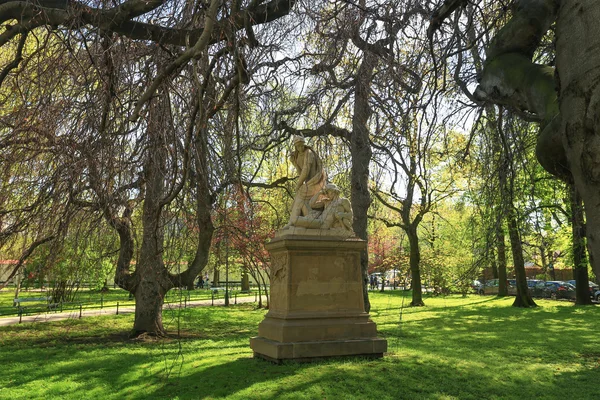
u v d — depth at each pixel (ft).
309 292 31.50
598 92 6.50
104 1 14.96
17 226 18.40
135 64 19.33
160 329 48.78
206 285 156.66
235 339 46.42
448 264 95.20
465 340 43.29
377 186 36.35
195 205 21.01
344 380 25.45
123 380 27.78
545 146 8.39
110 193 17.88
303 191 34.06
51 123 17.61
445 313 72.38
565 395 24.70
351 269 32.91
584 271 90.17
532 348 38.78
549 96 9.25
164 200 14.32
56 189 16.89
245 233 34.86
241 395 23.07
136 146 18.69
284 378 25.71
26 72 20.74
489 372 28.96
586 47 6.77
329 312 31.63
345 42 20.77
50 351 39.19
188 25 14.71
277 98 28.17
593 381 27.45
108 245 24.38
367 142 30.73
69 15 14.43
